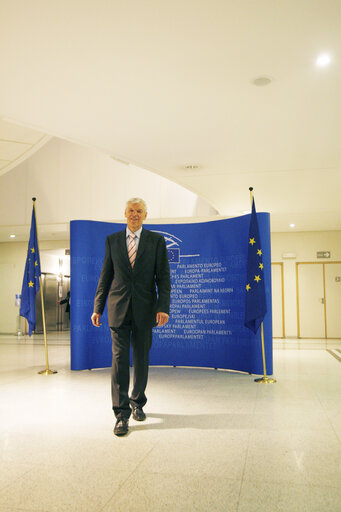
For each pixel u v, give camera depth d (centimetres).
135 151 743
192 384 589
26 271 707
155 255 387
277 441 337
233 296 696
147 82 509
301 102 562
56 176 1377
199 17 391
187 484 254
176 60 463
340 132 659
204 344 716
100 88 521
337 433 358
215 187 959
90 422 395
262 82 511
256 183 927
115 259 382
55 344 1180
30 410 441
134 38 422
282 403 472
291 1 370
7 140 727
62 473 271
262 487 249
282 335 1509
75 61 462
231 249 702
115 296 377
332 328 1484
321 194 1014
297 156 759
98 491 244
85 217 1341
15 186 1402
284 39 427
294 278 1514
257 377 646
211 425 383
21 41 423
